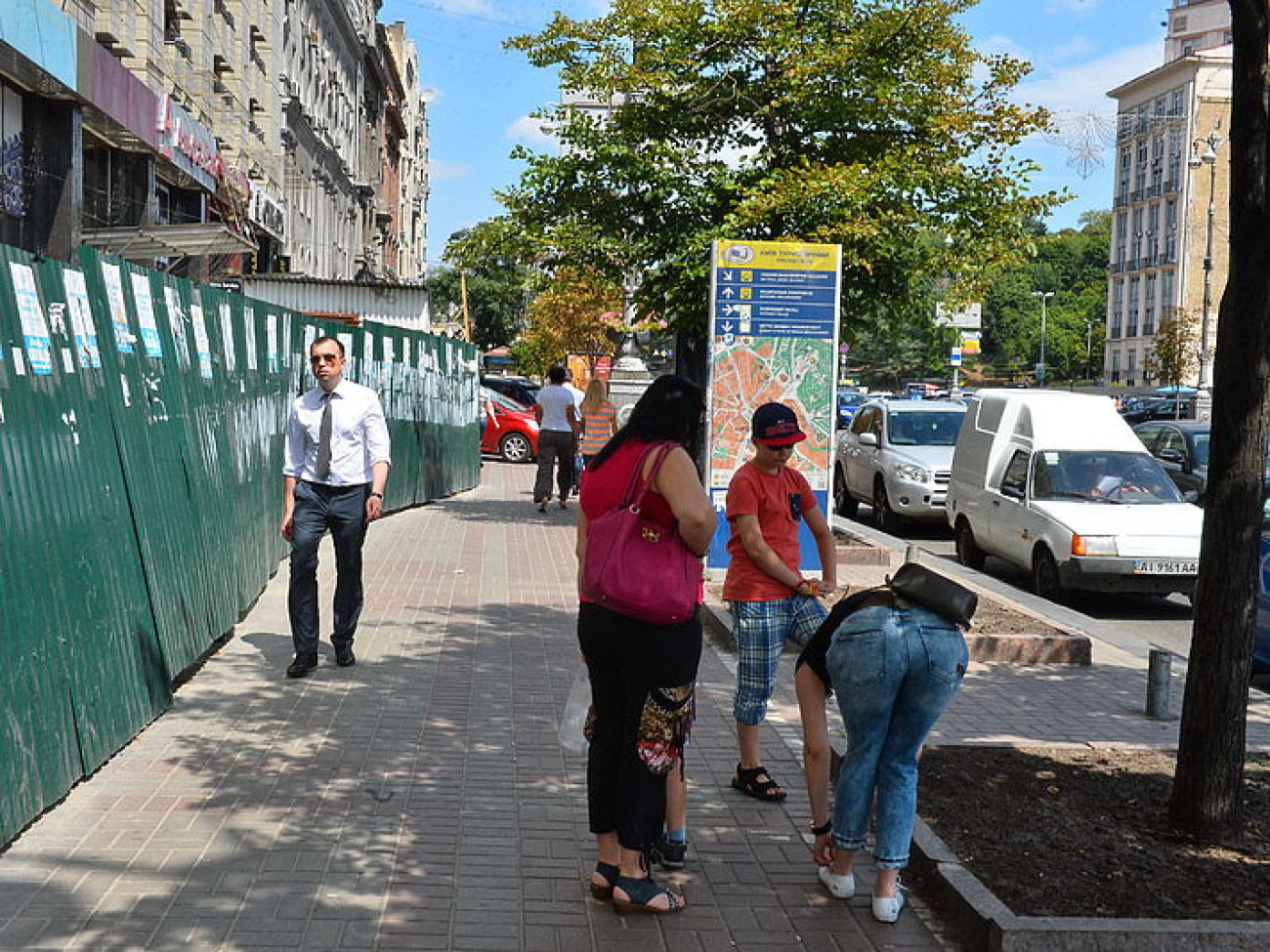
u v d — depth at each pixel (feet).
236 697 24.59
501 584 39.63
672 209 54.60
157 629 23.17
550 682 26.86
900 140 53.62
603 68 54.19
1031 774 20.68
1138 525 42.22
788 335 40.96
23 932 14.23
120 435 22.38
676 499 15.06
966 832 17.84
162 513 24.56
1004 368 433.48
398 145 266.57
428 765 20.92
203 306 30.48
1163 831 18.13
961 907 15.28
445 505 64.80
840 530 53.98
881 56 52.16
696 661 15.66
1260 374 17.35
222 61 91.45
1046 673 30.71
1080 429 47.34
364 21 183.93
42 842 16.87
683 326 54.90
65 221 54.08
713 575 41.55
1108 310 355.56
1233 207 17.34
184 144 72.18
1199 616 17.85
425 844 17.48
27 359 18.43
